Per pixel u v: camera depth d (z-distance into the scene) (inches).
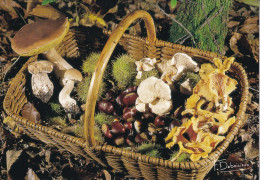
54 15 49.4
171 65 40.7
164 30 49.7
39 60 43.1
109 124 40.9
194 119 35.7
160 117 39.6
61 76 42.9
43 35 38.4
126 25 33.4
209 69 37.4
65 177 38.7
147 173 35.2
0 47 48.8
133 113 40.2
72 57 45.8
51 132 35.3
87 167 39.3
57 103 42.5
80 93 41.9
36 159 40.0
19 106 40.4
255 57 46.9
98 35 44.5
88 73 42.8
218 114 36.4
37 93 41.4
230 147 39.9
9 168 38.8
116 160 35.2
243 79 38.5
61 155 40.1
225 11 42.2
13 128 41.2
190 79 40.9
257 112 43.1
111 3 51.3
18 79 40.0
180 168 32.6
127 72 42.0
